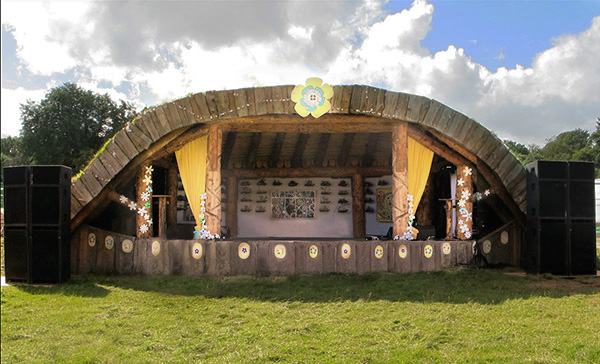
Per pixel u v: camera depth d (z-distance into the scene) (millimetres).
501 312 5645
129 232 10586
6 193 8164
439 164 12477
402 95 8891
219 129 9164
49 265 7918
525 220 9227
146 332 5043
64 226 8070
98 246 8875
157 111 8820
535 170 8523
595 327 4906
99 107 36750
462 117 9016
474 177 9844
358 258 8562
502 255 9398
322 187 14906
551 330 4805
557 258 8367
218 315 5730
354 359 4086
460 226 9625
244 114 8773
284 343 4570
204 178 9375
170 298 6672
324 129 9703
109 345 4625
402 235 9055
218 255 8445
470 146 9109
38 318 5723
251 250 8430
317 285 7402
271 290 7109
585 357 3943
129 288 7434
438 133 9305
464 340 4535
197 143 9453
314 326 5160
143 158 9086
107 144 8930
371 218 14625
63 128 33969
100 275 8664
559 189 8492
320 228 14812
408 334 4781
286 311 5883
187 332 5008
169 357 4266
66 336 4953
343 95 8773
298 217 14891
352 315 5613
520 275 8367
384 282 7555
